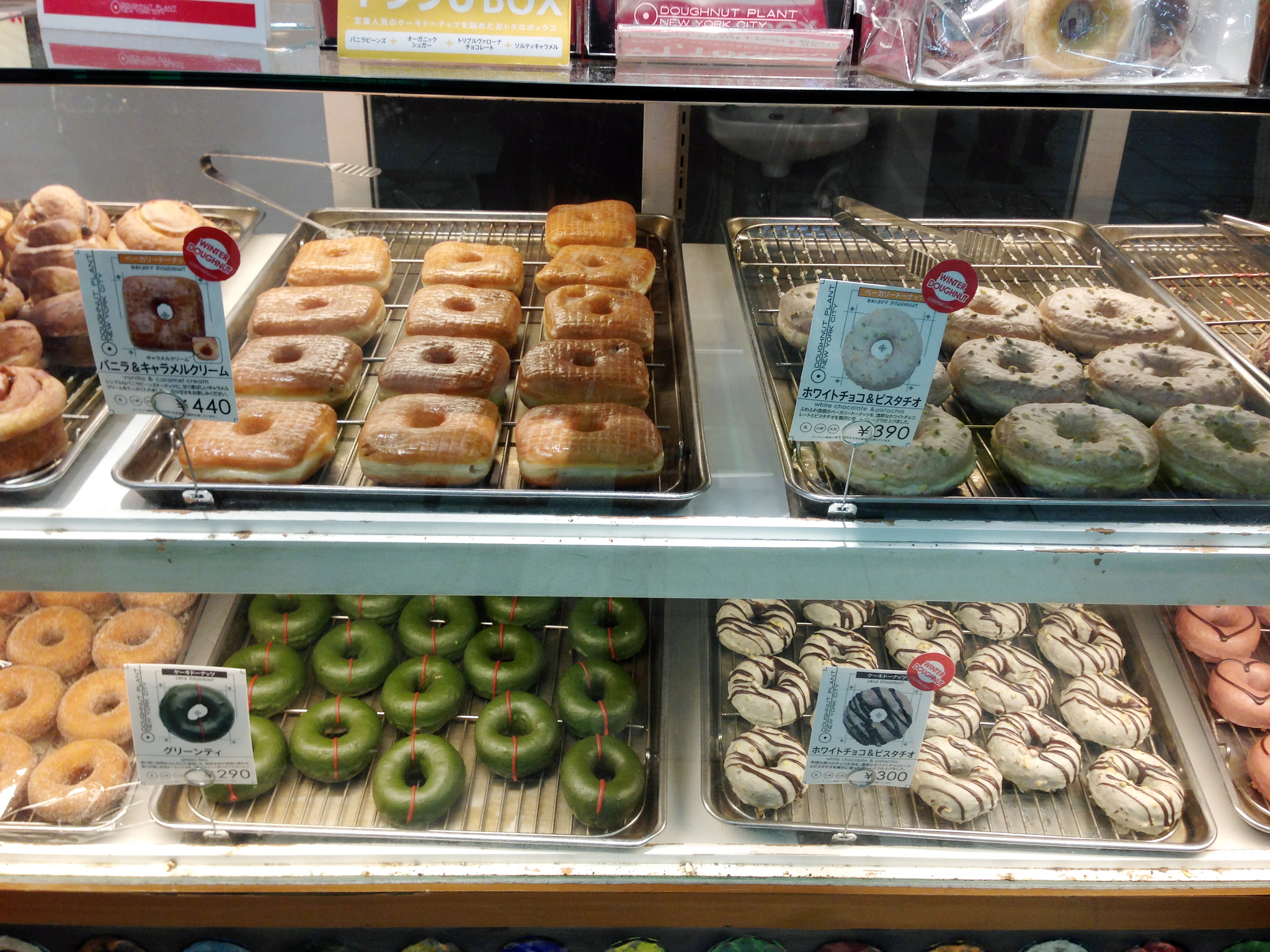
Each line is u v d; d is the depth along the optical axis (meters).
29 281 1.00
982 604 1.35
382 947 1.14
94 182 1.04
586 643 1.25
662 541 0.89
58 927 1.09
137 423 0.99
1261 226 1.07
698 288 1.32
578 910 1.10
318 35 0.90
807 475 0.97
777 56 0.92
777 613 1.31
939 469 0.93
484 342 1.17
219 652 1.24
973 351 1.17
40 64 0.78
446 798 1.09
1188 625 1.31
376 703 1.24
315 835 1.08
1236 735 1.22
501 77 0.82
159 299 0.79
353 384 1.12
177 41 0.86
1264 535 0.90
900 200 1.07
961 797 1.10
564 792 1.11
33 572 0.88
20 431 0.87
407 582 0.90
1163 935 1.13
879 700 1.01
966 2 0.85
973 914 1.10
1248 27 0.87
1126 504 0.93
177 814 1.09
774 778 1.11
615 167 1.11
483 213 1.31
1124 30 0.86
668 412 1.11
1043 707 1.25
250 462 0.92
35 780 1.08
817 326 0.83
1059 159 1.00
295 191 1.15
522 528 0.89
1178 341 1.17
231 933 1.11
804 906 1.09
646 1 0.90
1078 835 1.11
